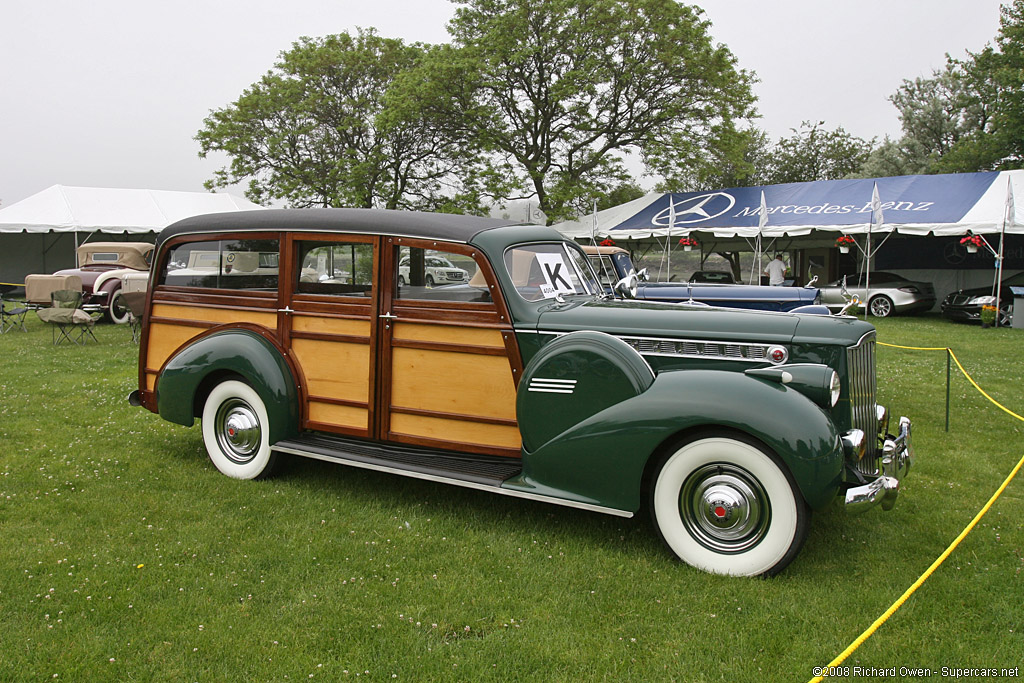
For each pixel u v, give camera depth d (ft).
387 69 89.86
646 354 12.43
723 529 10.98
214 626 9.23
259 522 12.84
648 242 71.92
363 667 8.41
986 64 100.48
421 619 9.50
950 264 61.77
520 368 12.78
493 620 9.55
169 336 16.42
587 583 10.62
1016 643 9.00
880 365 31.14
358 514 13.29
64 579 10.41
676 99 74.90
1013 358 33.30
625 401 11.27
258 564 11.09
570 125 76.02
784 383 11.02
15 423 19.69
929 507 13.94
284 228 14.58
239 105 87.61
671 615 9.71
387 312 13.70
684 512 11.26
